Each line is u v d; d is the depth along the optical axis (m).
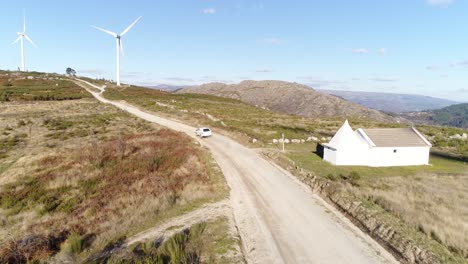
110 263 12.40
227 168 30.12
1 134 43.34
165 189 22.92
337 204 21.05
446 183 27.61
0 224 17.86
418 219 17.34
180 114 70.94
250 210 19.72
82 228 16.78
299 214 19.22
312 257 14.10
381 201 20.58
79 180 25.20
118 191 22.53
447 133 62.88
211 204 20.50
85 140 41.12
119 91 124.75
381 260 13.84
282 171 29.86
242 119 69.19
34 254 13.84
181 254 13.15
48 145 37.59
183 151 34.56
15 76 149.25
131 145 36.88
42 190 23.19
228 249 14.24
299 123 68.88
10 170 27.67
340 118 85.56
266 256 14.14
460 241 14.73
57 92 105.00
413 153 36.12
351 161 34.56
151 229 16.44
